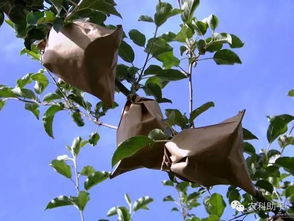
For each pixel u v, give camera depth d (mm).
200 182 1094
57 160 1977
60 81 1720
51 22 1254
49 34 1222
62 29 1180
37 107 1804
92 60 1126
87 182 1865
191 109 1456
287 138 1561
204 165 1064
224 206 1618
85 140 2027
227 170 1067
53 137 1737
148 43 1484
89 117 1631
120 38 1148
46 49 1184
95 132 1696
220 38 1529
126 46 1487
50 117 1721
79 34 1156
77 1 1334
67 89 1718
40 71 1787
